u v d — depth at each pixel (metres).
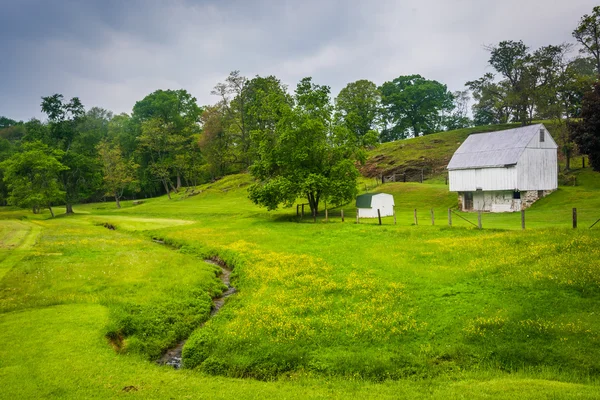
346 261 27.31
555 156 51.03
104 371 13.26
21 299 20.88
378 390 12.49
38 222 60.12
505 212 46.44
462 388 12.04
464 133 100.81
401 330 16.69
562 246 23.47
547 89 71.38
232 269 30.50
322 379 13.75
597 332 14.56
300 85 58.75
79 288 23.08
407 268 24.30
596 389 11.31
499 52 92.44
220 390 12.41
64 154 79.12
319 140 53.62
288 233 40.34
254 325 18.19
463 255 25.45
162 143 108.81
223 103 103.62
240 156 101.94
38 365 13.34
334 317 18.47
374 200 51.88
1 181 97.50
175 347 17.62
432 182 76.62
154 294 22.39
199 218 62.56
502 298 18.33
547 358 13.81
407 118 123.75
